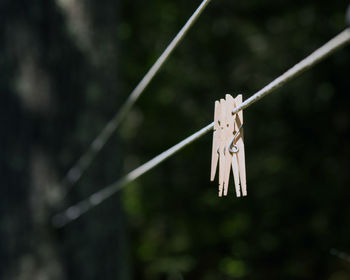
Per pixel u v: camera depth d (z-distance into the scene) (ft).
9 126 16.75
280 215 35.14
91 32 17.69
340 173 33.60
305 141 34.19
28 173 16.75
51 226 16.84
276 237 35.27
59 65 17.20
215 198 36.01
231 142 6.00
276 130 34.22
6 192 16.65
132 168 36.29
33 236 16.72
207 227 36.42
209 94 35.17
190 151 36.52
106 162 17.94
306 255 34.42
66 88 17.22
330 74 32.24
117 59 18.63
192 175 36.65
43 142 16.90
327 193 33.81
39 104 16.93
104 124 17.74
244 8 34.17
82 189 17.38
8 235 16.57
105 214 17.93
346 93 32.55
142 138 36.63
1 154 16.74
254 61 33.73
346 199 33.45
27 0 17.03
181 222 36.63
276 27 33.53
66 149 17.11
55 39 17.21
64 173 17.04
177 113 35.99
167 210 36.78
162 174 36.70
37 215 16.78
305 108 32.91
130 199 36.06
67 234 17.10
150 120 36.35
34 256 16.67
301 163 34.42
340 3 31.83
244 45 34.06
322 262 33.71
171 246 36.52
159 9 34.63
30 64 16.90
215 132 6.13
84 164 17.29
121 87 19.83
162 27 34.96
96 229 17.63
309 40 32.60
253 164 34.81
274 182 34.81
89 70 17.57
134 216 36.60
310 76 32.37
